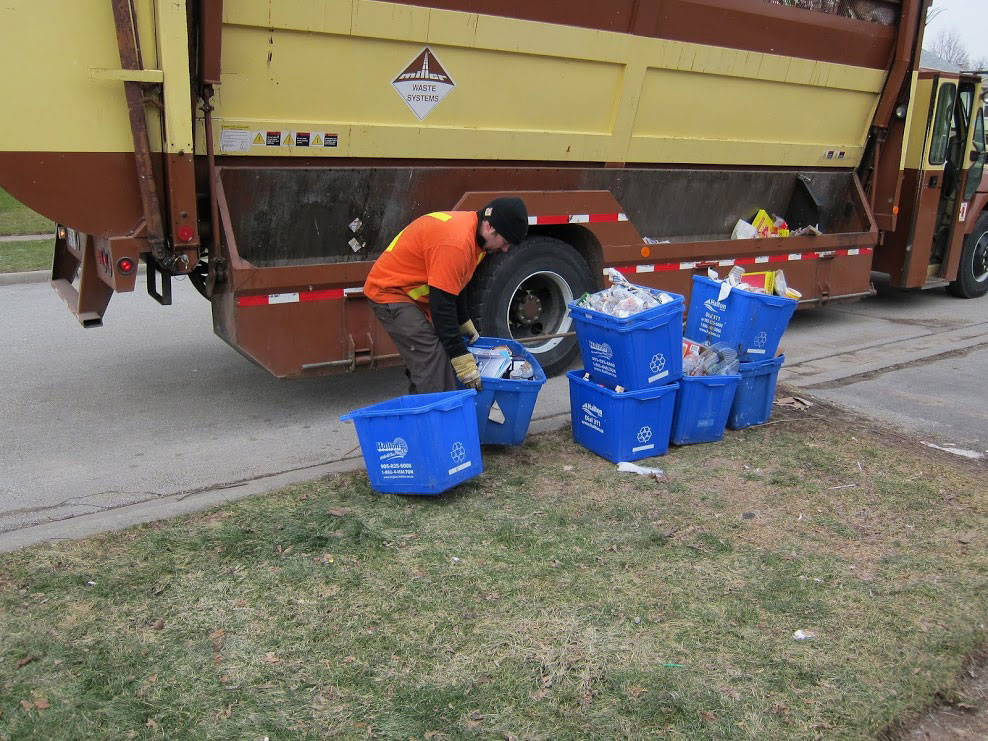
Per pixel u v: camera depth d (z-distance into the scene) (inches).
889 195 315.9
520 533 142.6
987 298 385.1
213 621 115.8
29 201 163.9
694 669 108.0
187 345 275.3
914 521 152.3
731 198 290.0
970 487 167.5
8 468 175.5
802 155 297.1
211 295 191.5
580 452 181.9
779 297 190.7
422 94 204.8
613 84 237.6
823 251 301.0
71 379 237.8
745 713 100.5
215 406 217.6
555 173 236.1
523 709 99.8
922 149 321.7
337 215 206.1
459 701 100.8
